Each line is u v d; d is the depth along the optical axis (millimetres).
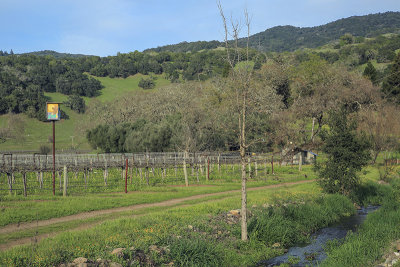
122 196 25766
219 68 135250
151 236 14898
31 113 118688
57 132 113500
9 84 127062
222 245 15781
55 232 15844
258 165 50562
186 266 13422
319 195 27531
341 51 171750
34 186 30547
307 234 19547
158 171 43875
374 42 184500
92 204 21953
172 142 58938
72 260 11703
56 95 143625
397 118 58594
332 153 28406
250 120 53906
